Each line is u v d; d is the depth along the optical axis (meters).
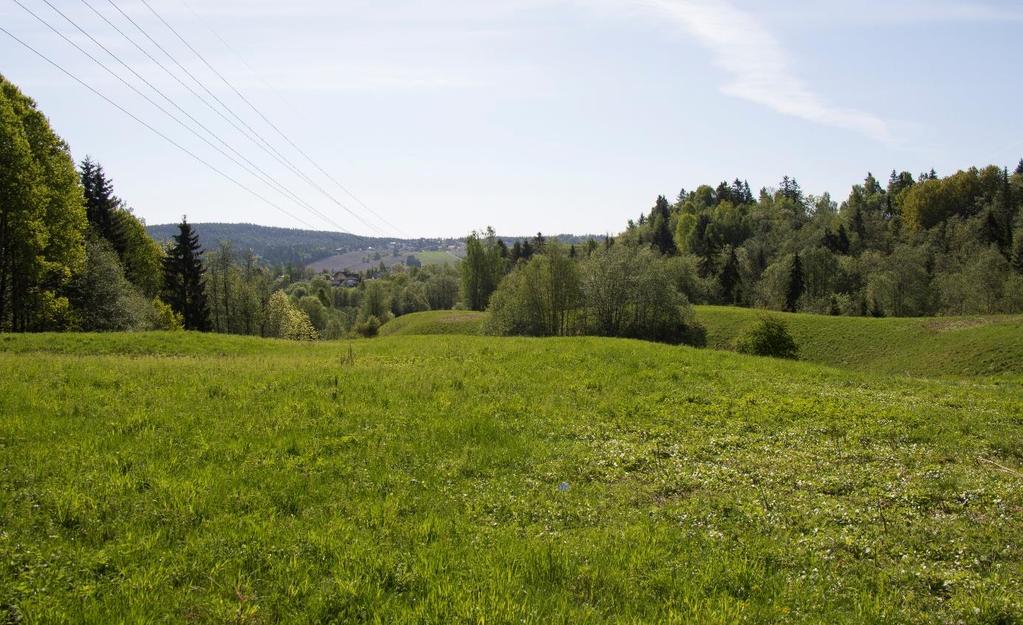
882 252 146.50
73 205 49.38
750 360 31.20
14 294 48.84
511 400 19.62
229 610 6.43
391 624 6.30
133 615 6.20
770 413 19.06
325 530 8.72
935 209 163.25
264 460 12.11
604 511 10.53
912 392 24.39
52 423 13.43
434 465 12.65
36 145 46.72
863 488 12.05
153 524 8.70
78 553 7.56
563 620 6.45
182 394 17.50
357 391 19.38
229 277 98.31
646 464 13.50
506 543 8.70
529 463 13.17
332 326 131.00
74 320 55.44
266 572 7.39
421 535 8.84
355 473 11.76
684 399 20.91
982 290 99.00
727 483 12.23
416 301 169.12
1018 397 23.61
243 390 18.52
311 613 6.46
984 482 12.37
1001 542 9.47
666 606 7.02
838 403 20.59
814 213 198.75
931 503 11.27
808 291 129.62
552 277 90.56
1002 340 61.44
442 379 22.45
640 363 27.64
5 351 30.33
